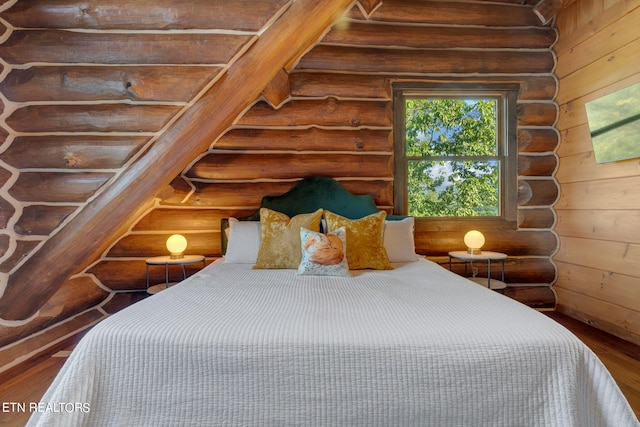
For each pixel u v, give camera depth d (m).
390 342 1.08
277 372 1.07
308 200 2.94
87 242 2.02
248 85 2.05
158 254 2.98
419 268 2.26
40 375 1.97
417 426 1.05
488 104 3.16
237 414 1.06
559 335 1.11
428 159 3.12
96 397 1.08
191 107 1.94
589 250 2.68
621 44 2.36
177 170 2.27
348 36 2.83
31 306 2.10
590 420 1.07
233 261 2.53
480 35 2.94
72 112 1.86
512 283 3.08
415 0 2.85
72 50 1.81
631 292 2.32
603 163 2.51
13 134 1.87
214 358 1.08
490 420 1.05
